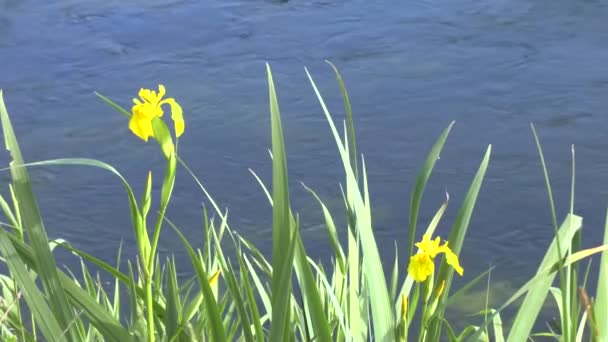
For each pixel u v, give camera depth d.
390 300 1.86
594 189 6.12
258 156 6.88
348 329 1.81
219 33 9.23
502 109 7.35
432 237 5.64
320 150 6.89
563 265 1.54
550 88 7.64
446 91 7.72
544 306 4.66
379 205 6.07
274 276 1.42
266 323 3.76
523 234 5.66
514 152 6.67
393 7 9.62
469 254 5.48
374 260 1.58
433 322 1.56
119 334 1.56
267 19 9.52
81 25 9.57
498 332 2.24
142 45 9.05
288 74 8.26
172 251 5.60
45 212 6.27
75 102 7.96
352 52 8.62
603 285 1.63
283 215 1.40
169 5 10.03
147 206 1.50
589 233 5.64
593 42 8.47
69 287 1.54
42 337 4.16
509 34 8.76
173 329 1.65
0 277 2.58
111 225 6.07
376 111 7.45
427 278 1.49
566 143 6.75
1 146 7.27
